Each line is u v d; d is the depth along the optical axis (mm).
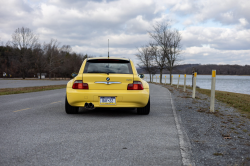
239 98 12531
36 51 65562
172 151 2998
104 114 5844
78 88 5223
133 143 3334
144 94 5289
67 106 5641
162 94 12828
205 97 11688
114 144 3277
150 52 42812
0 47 102375
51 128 4230
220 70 162875
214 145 3299
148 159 2699
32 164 2518
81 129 4164
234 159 2734
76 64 74750
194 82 10961
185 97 11227
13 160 2631
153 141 3447
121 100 5195
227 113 6426
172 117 5488
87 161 2619
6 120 4973
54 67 68688
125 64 5676
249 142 3463
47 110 6461
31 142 3336
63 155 2809
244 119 5500
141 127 4375
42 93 13078
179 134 3861
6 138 3535
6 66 101688
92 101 5180
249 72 161000
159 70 42406
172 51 36375
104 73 5336
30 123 4664
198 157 2797
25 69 65375
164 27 36438
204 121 5105
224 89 37281
